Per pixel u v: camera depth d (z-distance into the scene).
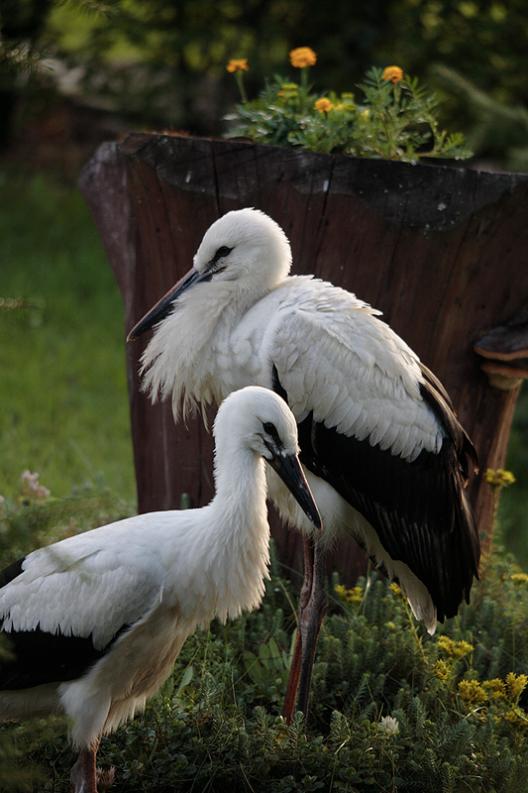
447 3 18.72
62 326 17.20
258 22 19.92
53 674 6.69
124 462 13.18
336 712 7.25
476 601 9.11
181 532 6.78
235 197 8.70
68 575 6.66
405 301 8.78
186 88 20.36
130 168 8.91
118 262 9.65
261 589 7.08
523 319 9.06
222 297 8.03
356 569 9.37
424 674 8.01
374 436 7.86
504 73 19.11
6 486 11.44
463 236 8.63
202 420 9.20
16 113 22.50
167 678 7.74
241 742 6.97
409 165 8.57
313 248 8.72
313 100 9.63
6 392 14.84
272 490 8.10
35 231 20.34
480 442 9.41
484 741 7.21
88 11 6.91
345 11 19.25
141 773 6.91
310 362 7.71
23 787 5.91
